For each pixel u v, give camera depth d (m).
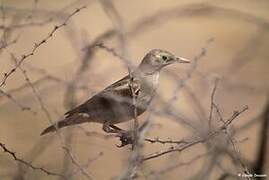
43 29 21.20
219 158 9.18
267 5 24.86
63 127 12.10
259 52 22.16
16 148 16.16
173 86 17.81
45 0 23.56
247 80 20.50
